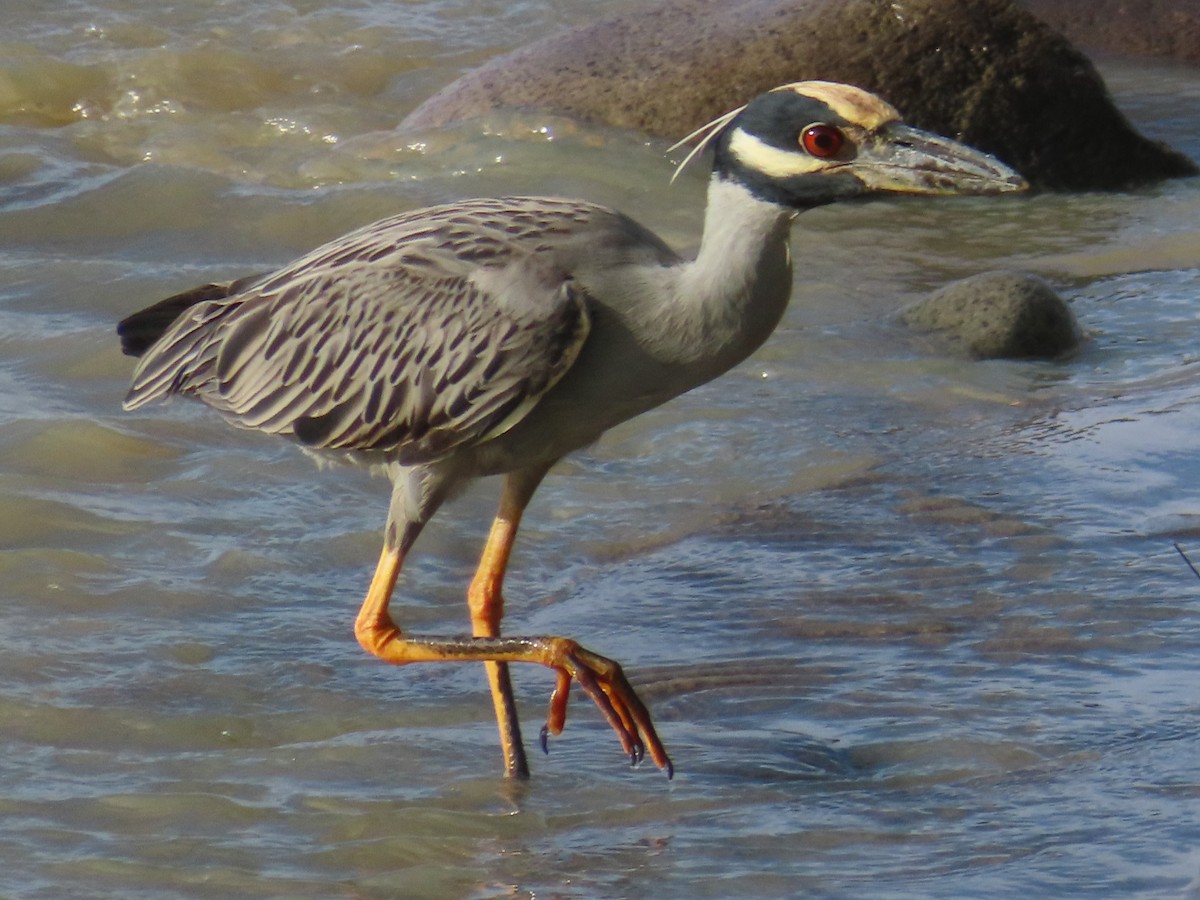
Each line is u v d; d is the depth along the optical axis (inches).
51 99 909.8
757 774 363.3
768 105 343.6
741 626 431.8
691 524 494.0
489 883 323.6
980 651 414.3
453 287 360.5
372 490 511.8
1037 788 352.5
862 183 341.4
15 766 362.9
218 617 436.8
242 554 466.3
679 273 349.1
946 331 629.3
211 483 507.5
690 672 408.8
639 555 477.1
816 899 313.0
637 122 834.8
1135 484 508.4
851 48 838.5
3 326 609.9
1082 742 370.6
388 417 370.6
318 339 377.7
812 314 650.8
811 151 339.9
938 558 466.3
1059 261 728.3
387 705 399.2
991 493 505.7
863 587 450.6
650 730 350.9
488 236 362.0
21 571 448.1
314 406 380.2
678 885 319.9
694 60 844.6
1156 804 343.6
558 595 455.5
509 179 796.6
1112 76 1037.8
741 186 345.7
